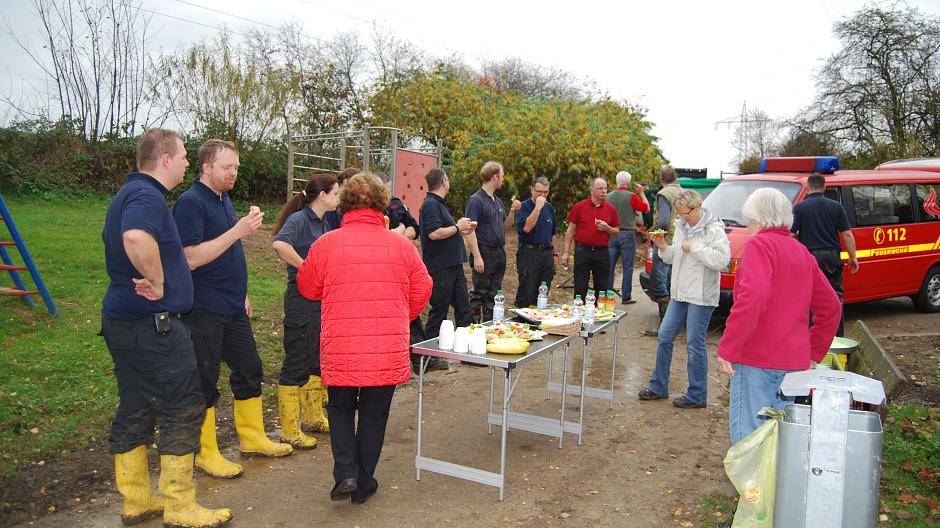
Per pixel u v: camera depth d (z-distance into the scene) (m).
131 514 3.33
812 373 2.95
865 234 8.26
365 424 3.57
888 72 25.66
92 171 14.80
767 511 2.85
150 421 3.37
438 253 6.02
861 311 9.55
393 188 11.79
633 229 9.52
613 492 3.86
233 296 3.79
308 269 3.42
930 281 9.17
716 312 8.90
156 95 15.73
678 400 5.39
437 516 3.52
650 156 19.02
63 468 3.80
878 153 22.94
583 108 18.80
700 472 4.16
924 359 6.31
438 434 4.74
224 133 15.93
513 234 17.28
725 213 8.18
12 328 5.54
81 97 15.05
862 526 2.65
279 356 5.97
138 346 3.07
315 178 4.46
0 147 13.74
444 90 21.67
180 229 3.48
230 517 3.35
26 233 9.03
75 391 4.60
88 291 6.82
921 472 3.77
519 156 17.34
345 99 22.67
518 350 3.82
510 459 4.32
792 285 3.34
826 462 2.66
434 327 6.20
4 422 4.04
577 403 5.48
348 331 3.33
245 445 4.23
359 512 3.54
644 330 8.23
